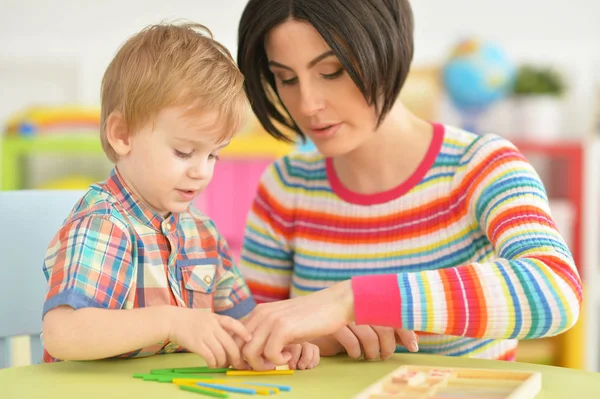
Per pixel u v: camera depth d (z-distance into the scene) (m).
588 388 0.77
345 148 1.05
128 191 0.94
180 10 2.79
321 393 0.75
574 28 2.94
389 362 0.92
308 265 1.20
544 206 0.98
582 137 2.91
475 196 1.08
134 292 0.92
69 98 2.71
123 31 2.74
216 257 1.04
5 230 1.10
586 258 2.50
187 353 0.96
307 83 1.01
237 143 2.36
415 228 1.14
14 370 0.85
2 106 2.66
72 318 0.82
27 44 2.67
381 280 0.84
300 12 0.98
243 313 1.06
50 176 2.52
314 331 0.82
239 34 1.06
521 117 2.73
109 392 0.75
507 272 0.84
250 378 0.82
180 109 0.89
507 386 0.75
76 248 0.87
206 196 2.38
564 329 0.84
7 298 1.10
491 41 2.90
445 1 2.90
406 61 1.04
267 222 1.26
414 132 1.17
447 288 0.83
